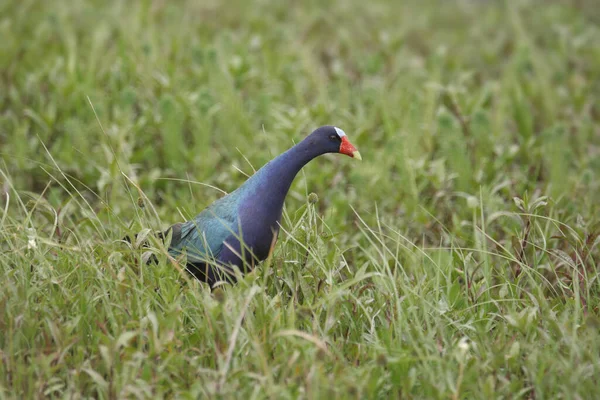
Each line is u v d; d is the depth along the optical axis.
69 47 18.69
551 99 19.12
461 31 27.08
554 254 11.13
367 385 8.59
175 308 9.15
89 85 17.00
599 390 8.88
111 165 13.20
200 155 15.31
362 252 12.92
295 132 15.95
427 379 8.84
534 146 16.78
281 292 10.33
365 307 10.23
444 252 11.70
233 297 9.36
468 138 16.75
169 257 9.98
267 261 9.80
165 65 18.97
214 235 10.77
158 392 8.47
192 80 18.86
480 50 24.20
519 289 10.79
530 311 9.77
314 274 10.43
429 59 21.50
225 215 10.77
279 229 10.98
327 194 14.80
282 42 22.81
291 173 10.73
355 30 25.06
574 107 19.78
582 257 11.57
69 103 16.78
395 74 20.00
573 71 22.28
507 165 15.81
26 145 14.98
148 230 10.20
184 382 8.81
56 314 9.45
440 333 9.59
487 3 31.19
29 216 10.63
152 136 16.28
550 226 12.78
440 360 8.81
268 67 19.95
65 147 14.99
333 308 9.54
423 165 15.09
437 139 17.02
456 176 14.86
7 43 19.56
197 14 24.94
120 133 14.79
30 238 10.05
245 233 10.61
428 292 10.77
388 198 14.80
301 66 20.75
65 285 10.00
